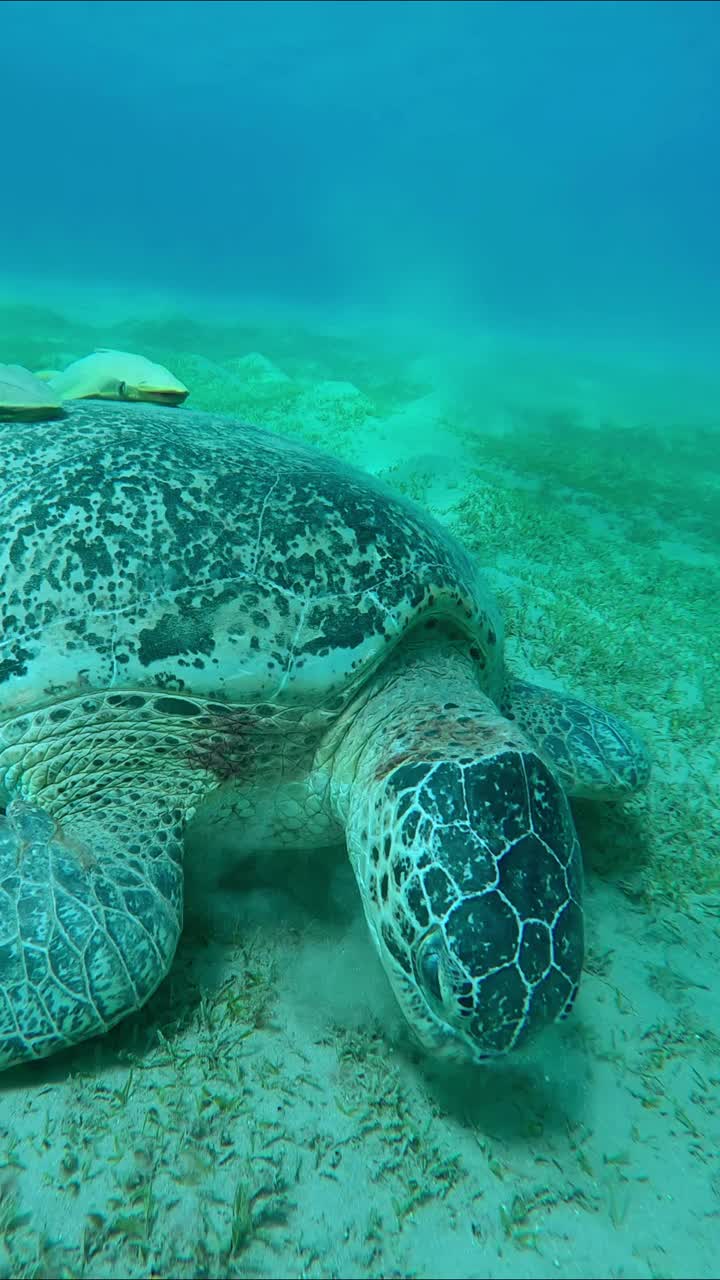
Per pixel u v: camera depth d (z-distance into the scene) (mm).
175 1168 524
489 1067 605
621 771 797
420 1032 554
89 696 633
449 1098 589
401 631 692
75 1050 576
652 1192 552
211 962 654
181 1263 481
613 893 791
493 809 537
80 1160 520
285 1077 584
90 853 599
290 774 693
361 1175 536
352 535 719
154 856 619
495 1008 500
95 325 4371
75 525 668
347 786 664
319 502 736
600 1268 509
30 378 808
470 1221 523
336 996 643
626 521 1927
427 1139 562
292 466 790
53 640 635
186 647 640
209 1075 576
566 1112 591
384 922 561
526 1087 602
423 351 5105
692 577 1597
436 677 710
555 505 1951
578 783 793
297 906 714
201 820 693
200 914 693
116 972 553
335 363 4066
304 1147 545
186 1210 505
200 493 707
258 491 727
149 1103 555
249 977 645
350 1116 567
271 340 4781
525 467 2262
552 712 854
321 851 777
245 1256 489
